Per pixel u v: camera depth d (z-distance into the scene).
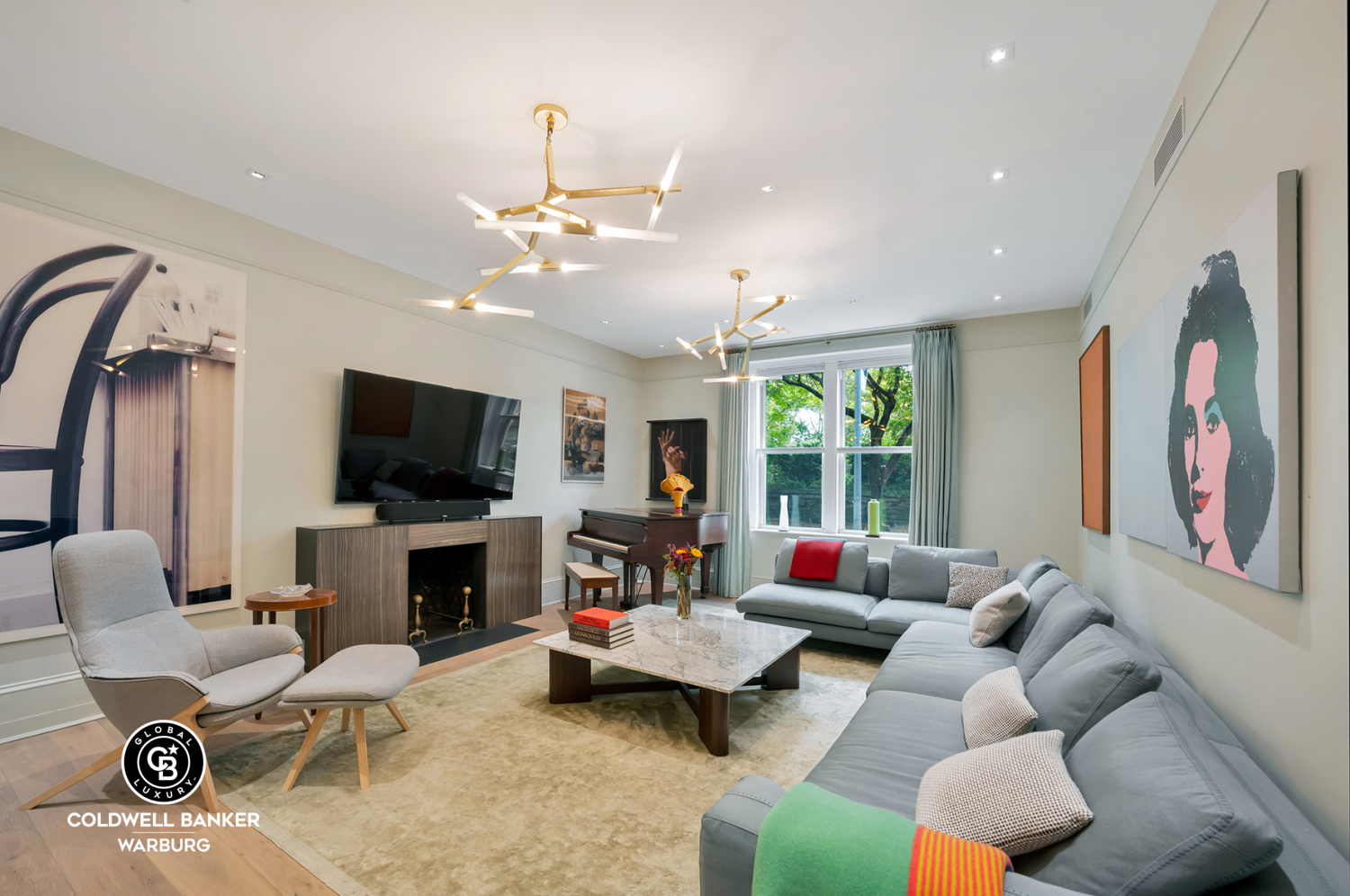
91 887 1.67
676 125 2.39
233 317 3.29
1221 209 1.66
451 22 1.87
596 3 1.78
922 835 0.95
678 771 2.40
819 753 2.58
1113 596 3.15
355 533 3.65
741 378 4.38
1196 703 1.55
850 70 2.06
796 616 4.13
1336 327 1.09
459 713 2.97
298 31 1.93
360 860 1.81
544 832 1.97
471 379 4.84
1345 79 1.06
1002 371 4.98
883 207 3.07
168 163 2.78
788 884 0.93
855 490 5.75
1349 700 1.05
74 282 2.72
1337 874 0.87
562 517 5.84
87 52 2.04
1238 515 1.46
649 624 3.55
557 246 3.68
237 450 3.30
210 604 3.17
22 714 2.56
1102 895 0.96
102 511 2.79
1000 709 1.74
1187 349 1.84
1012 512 4.89
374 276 4.07
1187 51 1.92
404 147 2.61
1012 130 2.39
